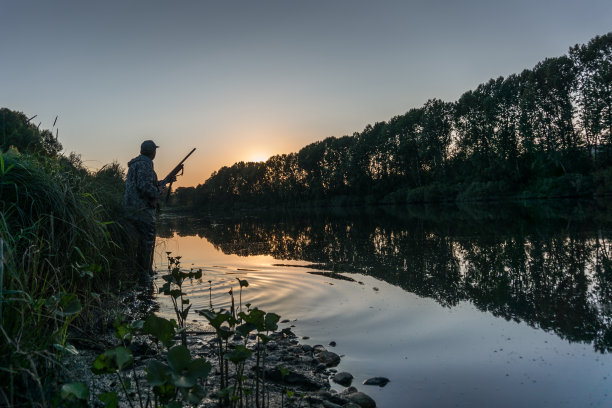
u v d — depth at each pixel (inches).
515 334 114.5
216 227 777.6
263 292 183.2
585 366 90.1
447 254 274.1
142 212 207.8
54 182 123.2
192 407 75.0
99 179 232.8
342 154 2920.8
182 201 4576.8
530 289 165.6
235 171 4404.5
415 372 93.8
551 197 1450.5
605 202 914.1
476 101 1894.7
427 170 2317.9
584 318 124.9
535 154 1694.1
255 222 967.6
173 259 184.2
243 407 76.0
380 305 155.0
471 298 157.6
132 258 199.8
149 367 47.9
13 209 108.5
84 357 94.0
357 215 1101.7
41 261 101.7
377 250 314.8
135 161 211.3
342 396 82.2
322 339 121.0
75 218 123.0
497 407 74.9
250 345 118.1
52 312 66.0
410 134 2278.5
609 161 1449.3
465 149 2034.9
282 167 3533.5
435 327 126.0
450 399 79.5
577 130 1612.9
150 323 56.6
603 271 191.9
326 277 215.0
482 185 1721.2
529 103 1670.8
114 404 49.8
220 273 233.8
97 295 109.1
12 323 61.1
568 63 1582.2
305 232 550.6
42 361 62.9
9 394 53.2
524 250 270.1
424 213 968.3
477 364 95.7
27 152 152.6
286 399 82.2
